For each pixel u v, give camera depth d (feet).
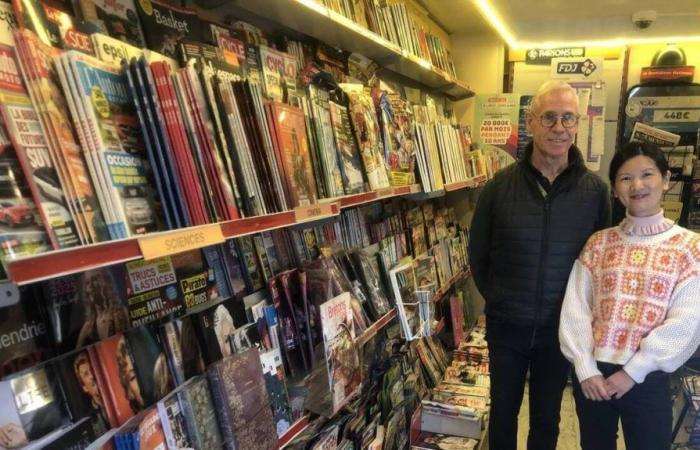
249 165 3.26
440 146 8.13
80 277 2.91
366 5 6.28
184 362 3.23
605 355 4.92
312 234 5.46
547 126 5.35
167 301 3.46
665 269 4.74
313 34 5.72
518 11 11.77
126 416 2.79
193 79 2.79
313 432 4.84
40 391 2.40
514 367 6.04
